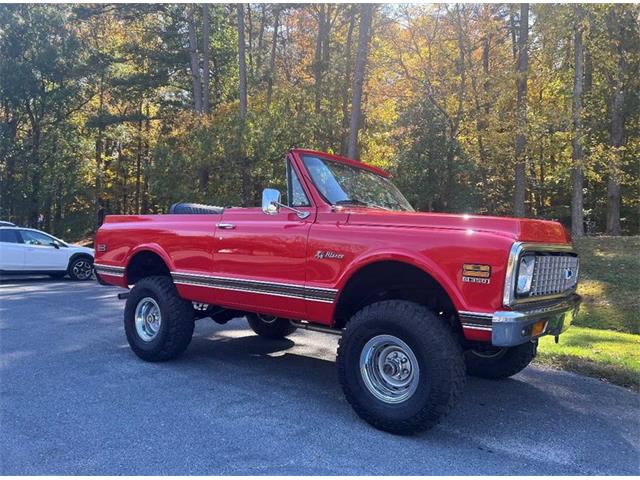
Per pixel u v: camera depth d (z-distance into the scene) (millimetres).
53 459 3461
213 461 3461
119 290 12891
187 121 23094
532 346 5266
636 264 14000
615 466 3576
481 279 3643
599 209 29312
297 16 31375
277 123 19703
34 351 6359
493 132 20234
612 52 20297
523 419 4465
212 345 6918
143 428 3988
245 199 19672
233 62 32750
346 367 4148
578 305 4570
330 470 3373
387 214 4230
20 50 30859
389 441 3865
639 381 5590
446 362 3715
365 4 16281
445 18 24953
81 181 34969
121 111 36438
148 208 40875
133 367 5684
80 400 4594
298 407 4547
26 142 32594
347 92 26047
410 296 4566
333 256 4363
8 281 15234
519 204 21203
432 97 21922
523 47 20844
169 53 30141
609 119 23000
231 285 5094
